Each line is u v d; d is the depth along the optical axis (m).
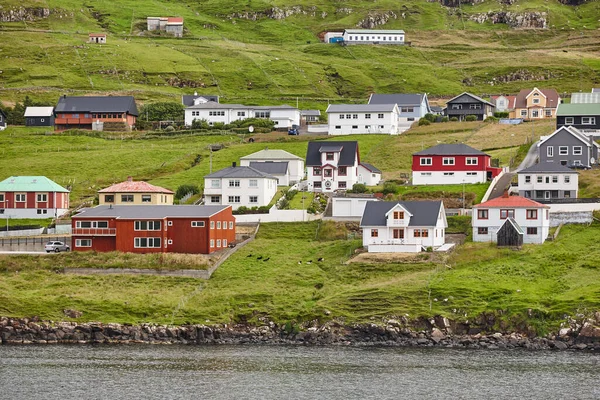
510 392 145.75
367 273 197.75
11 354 169.25
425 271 196.12
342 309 182.38
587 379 152.38
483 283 187.75
